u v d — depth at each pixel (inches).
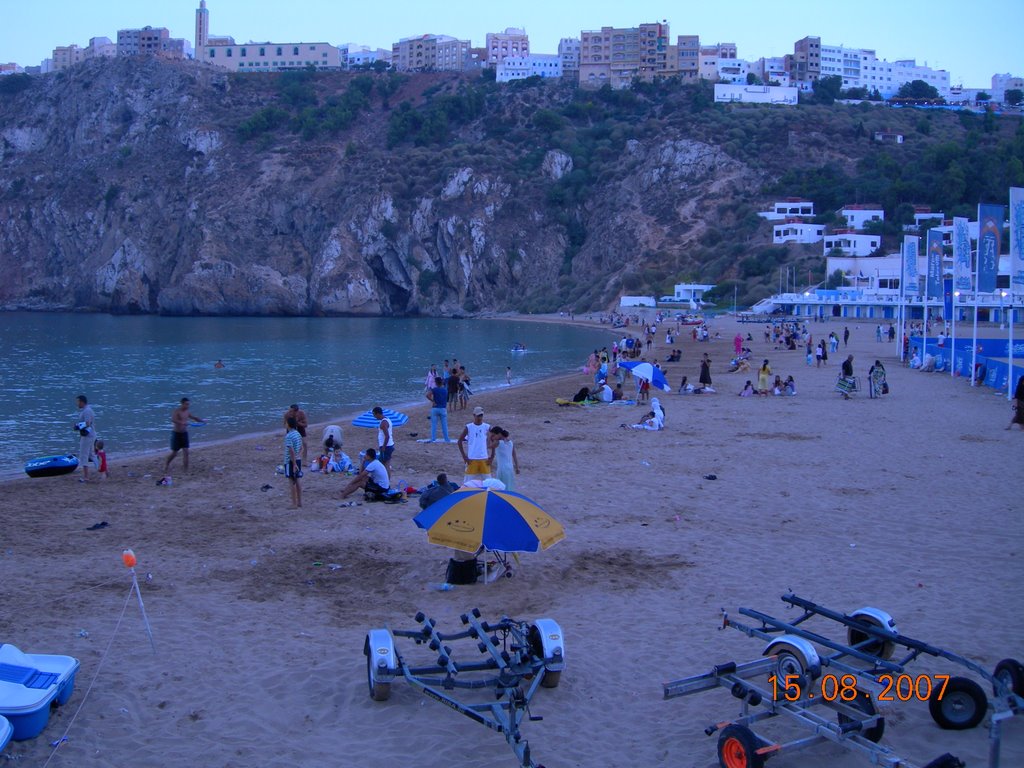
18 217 7160.4
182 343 3228.3
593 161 6619.1
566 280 5964.6
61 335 3740.2
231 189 6747.1
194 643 376.8
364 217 6373.0
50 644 374.3
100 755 285.6
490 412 1256.2
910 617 395.2
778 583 450.6
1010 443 879.7
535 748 289.3
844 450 858.1
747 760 259.3
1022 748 281.6
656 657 358.9
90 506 653.3
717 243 5315.0
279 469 775.1
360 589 452.1
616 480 727.1
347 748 291.1
